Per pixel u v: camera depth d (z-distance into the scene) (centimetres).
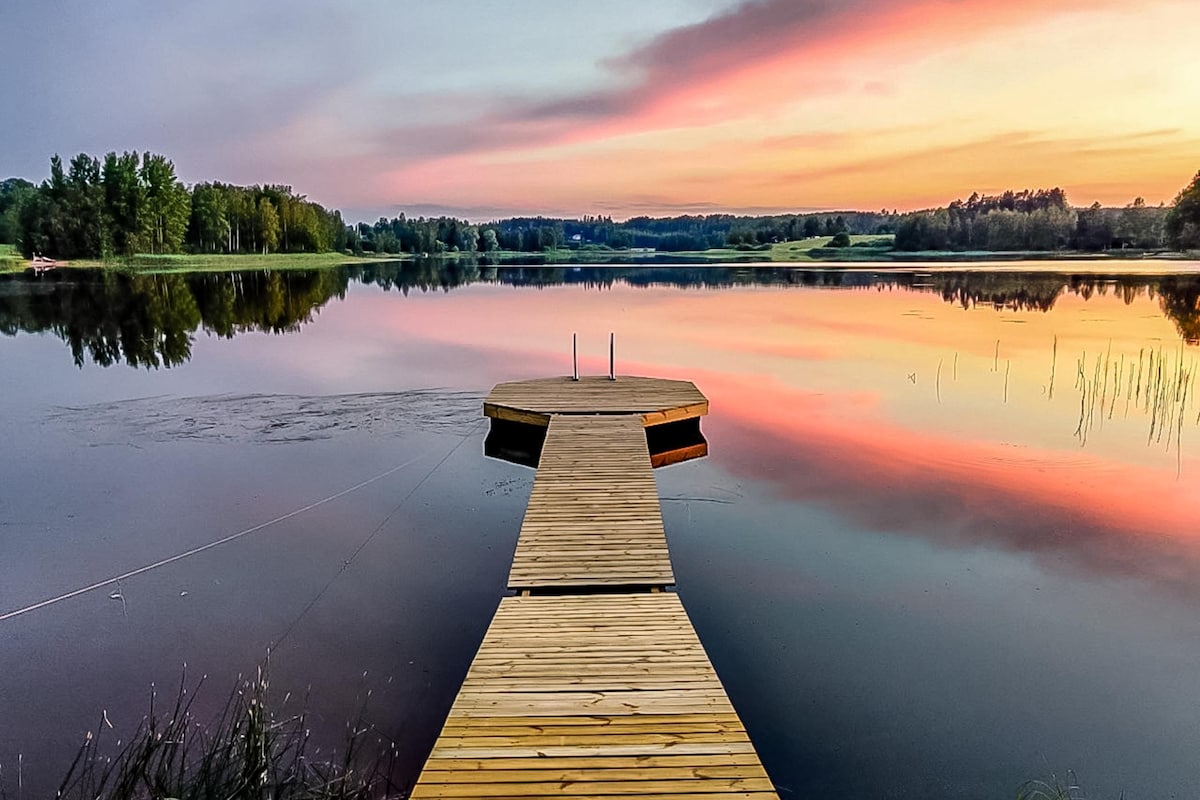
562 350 1620
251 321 2156
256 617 465
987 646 436
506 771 268
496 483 732
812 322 2066
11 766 326
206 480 733
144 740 329
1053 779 330
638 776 266
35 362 1405
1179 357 1326
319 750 334
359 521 632
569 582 441
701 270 5466
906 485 722
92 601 486
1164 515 635
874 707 379
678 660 352
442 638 440
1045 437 884
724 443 885
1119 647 436
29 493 691
